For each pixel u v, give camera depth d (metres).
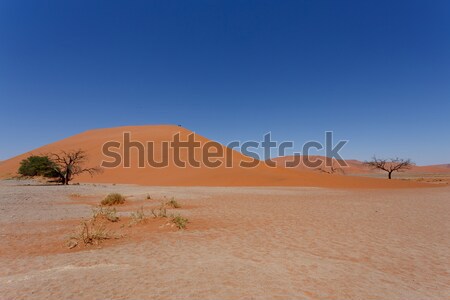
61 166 42.56
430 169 152.12
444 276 5.50
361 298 4.48
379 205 17.33
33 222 11.12
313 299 4.39
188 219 11.77
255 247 7.48
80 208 15.38
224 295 4.48
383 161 69.19
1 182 46.47
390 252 7.09
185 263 6.10
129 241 8.14
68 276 5.30
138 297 4.39
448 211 14.66
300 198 21.80
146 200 19.58
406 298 4.52
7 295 4.48
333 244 7.83
